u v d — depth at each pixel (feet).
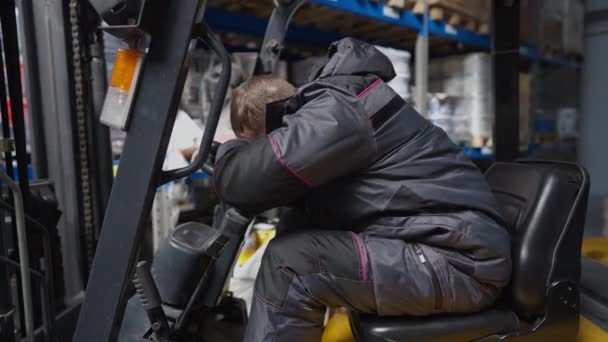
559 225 3.61
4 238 3.00
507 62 7.25
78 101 4.41
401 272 3.34
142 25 2.55
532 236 3.61
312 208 4.06
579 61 12.20
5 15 3.34
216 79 6.15
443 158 3.78
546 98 12.72
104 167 4.60
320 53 9.15
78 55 4.31
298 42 8.57
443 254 3.51
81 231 4.61
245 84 4.04
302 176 3.16
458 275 3.44
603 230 8.63
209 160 3.99
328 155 3.13
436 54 10.79
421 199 3.55
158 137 2.70
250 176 3.17
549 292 3.47
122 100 2.71
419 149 3.74
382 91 3.76
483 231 3.49
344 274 3.29
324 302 3.31
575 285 3.53
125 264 2.80
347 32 8.27
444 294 3.39
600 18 11.69
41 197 4.08
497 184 4.49
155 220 5.98
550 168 3.90
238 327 4.51
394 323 3.40
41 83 4.45
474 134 8.99
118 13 2.56
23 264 2.98
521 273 3.56
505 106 7.34
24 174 3.56
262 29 7.00
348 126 3.18
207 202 7.82
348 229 3.89
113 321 2.82
